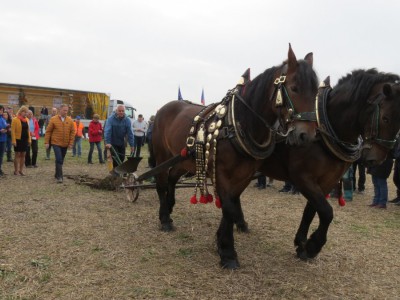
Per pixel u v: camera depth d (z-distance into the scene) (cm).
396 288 349
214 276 355
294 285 343
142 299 308
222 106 370
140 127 1385
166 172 505
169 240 455
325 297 326
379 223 585
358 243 476
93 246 420
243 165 356
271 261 402
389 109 345
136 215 564
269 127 352
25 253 391
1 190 736
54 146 845
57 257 385
